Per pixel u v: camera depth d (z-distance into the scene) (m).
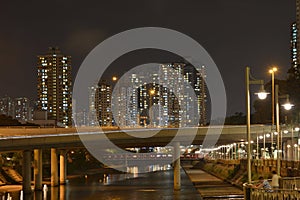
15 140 99.44
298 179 43.09
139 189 111.25
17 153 150.88
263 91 40.59
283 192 33.06
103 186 121.62
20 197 94.81
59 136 108.06
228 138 114.81
